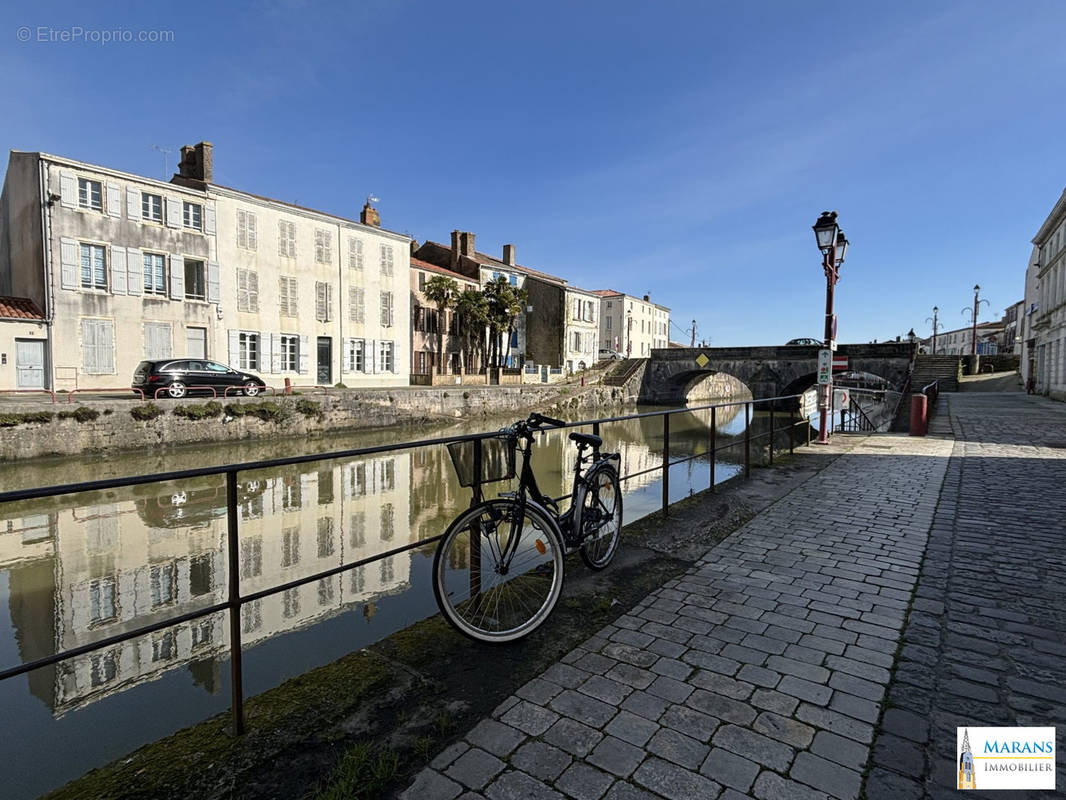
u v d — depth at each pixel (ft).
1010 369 138.72
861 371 135.23
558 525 11.35
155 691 18.69
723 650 9.88
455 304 135.13
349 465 61.62
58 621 25.03
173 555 33.42
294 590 27.17
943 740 7.43
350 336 110.42
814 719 7.89
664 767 6.94
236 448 66.59
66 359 72.90
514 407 117.60
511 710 8.11
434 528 39.88
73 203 73.31
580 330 184.55
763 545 15.81
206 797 6.48
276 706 8.23
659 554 15.06
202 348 87.86
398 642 10.21
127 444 59.11
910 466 28.25
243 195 92.32
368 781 6.64
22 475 49.62
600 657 9.63
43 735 16.25
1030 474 26.07
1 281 81.87
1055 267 89.35
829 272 37.65
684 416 136.15
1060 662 9.45
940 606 11.74
